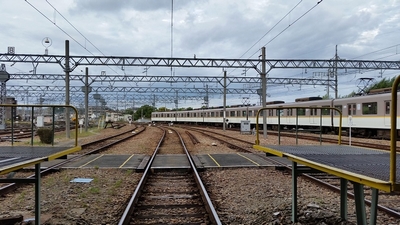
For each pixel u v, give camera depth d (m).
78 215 6.34
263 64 26.36
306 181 9.59
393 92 3.19
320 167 4.32
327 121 31.06
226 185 9.22
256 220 6.07
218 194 8.23
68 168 11.55
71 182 9.38
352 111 28.03
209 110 59.69
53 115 7.79
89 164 12.54
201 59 25.97
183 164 12.57
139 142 24.19
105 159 13.95
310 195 7.86
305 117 34.38
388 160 4.89
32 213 6.48
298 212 6.11
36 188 5.19
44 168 11.10
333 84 39.44
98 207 6.99
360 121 27.09
